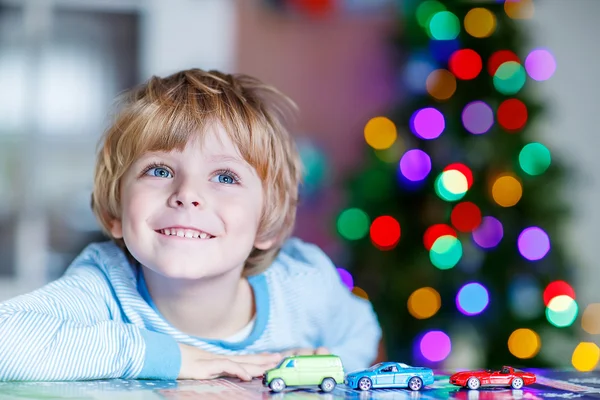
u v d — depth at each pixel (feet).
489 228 8.70
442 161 9.00
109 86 12.46
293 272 3.98
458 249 8.58
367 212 9.21
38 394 2.36
